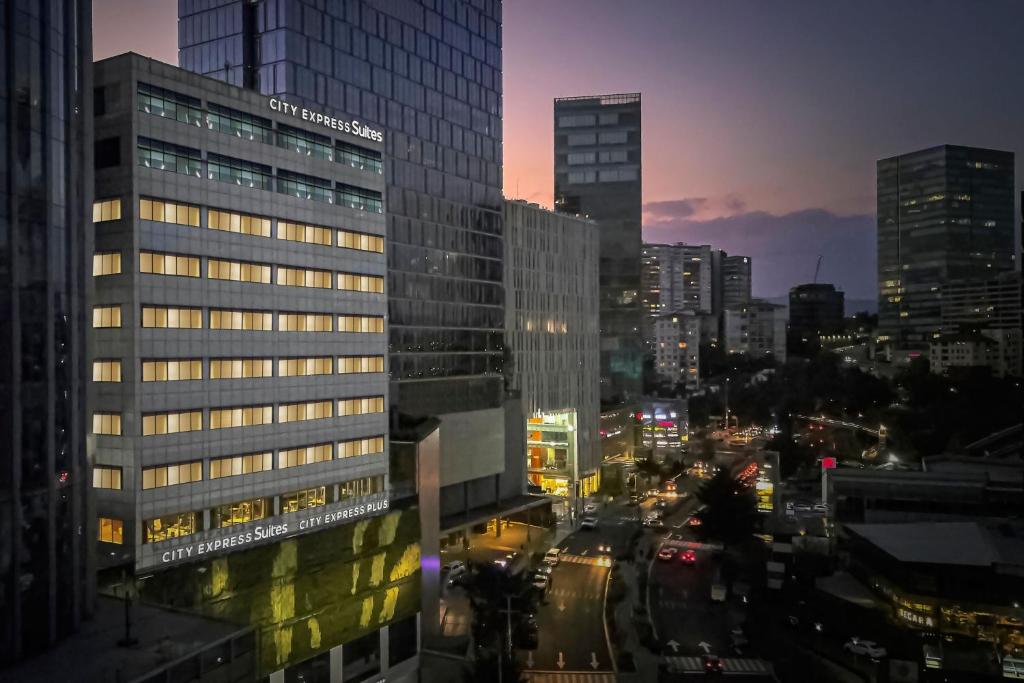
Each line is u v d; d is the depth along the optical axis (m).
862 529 96.44
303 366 76.00
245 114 70.75
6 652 42.66
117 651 45.00
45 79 47.16
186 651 45.22
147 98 62.69
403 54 113.62
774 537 118.62
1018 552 84.38
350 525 77.94
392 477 88.31
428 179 116.81
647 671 76.31
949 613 80.69
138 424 61.41
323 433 77.81
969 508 107.88
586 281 168.12
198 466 66.00
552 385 151.62
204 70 100.56
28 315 45.19
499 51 137.38
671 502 158.50
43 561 45.41
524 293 142.62
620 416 190.12
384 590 80.62
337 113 101.12
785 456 183.62
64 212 48.69
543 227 150.50
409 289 111.00
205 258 66.81
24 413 44.47
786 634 87.00
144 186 62.19
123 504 61.81
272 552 69.75
